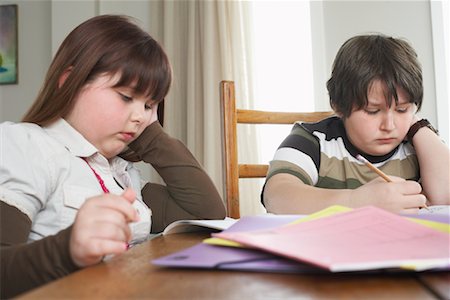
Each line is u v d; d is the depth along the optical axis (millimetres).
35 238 713
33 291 304
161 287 307
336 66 1043
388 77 913
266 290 293
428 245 361
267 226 504
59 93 804
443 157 982
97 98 795
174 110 2479
